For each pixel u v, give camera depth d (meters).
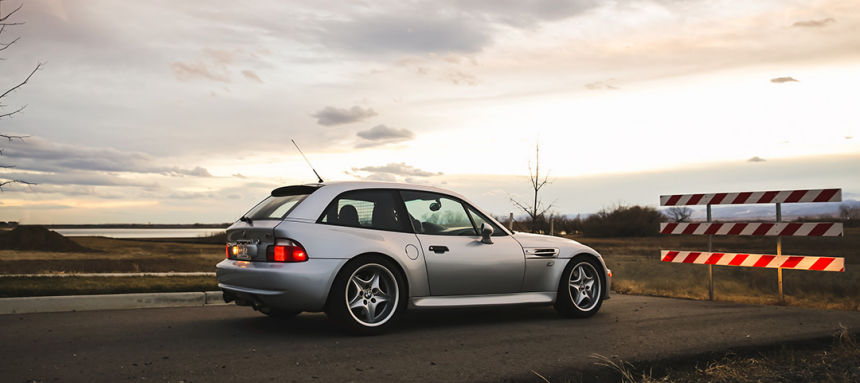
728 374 4.47
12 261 19.36
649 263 18.83
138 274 10.95
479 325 6.45
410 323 6.57
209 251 29.88
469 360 4.74
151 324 6.37
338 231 5.77
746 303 8.57
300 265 5.50
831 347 5.34
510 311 7.57
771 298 9.45
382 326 5.82
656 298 9.23
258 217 6.07
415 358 4.80
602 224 49.03
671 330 6.08
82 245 32.97
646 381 4.27
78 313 7.18
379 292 5.93
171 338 5.57
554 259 6.96
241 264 5.90
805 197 8.20
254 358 4.76
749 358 4.97
